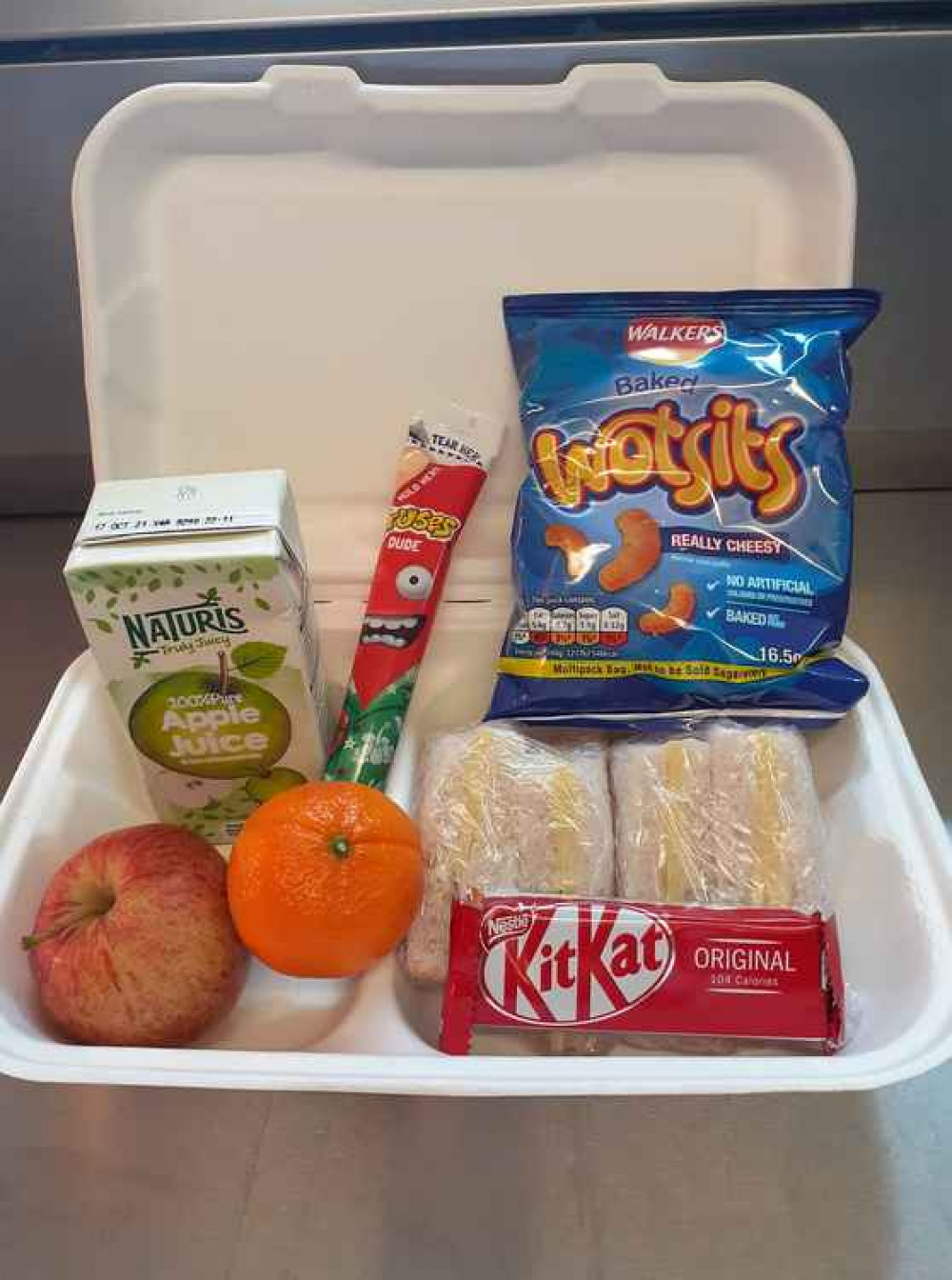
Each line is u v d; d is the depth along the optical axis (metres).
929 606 1.03
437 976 0.65
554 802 0.68
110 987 0.59
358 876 0.58
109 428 0.78
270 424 0.82
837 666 0.73
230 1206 0.62
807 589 0.73
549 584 0.74
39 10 0.77
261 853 0.59
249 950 0.67
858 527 1.09
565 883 0.66
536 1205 0.61
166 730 0.68
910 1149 0.64
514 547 0.77
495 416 0.81
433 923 0.66
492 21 0.77
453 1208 0.61
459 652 0.83
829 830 0.71
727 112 0.74
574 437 0.76
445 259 0.78
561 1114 0.65
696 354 0.76
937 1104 0.66
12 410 0.99
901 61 0.78
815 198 0.75
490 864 0.66
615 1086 0.51
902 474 1.08
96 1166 0.64
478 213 0.77
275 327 0.80
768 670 0.72
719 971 0.60
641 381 0.76
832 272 0.76
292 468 0.82
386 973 0.64
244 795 0.73
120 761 0.77
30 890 0.65
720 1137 0.64
